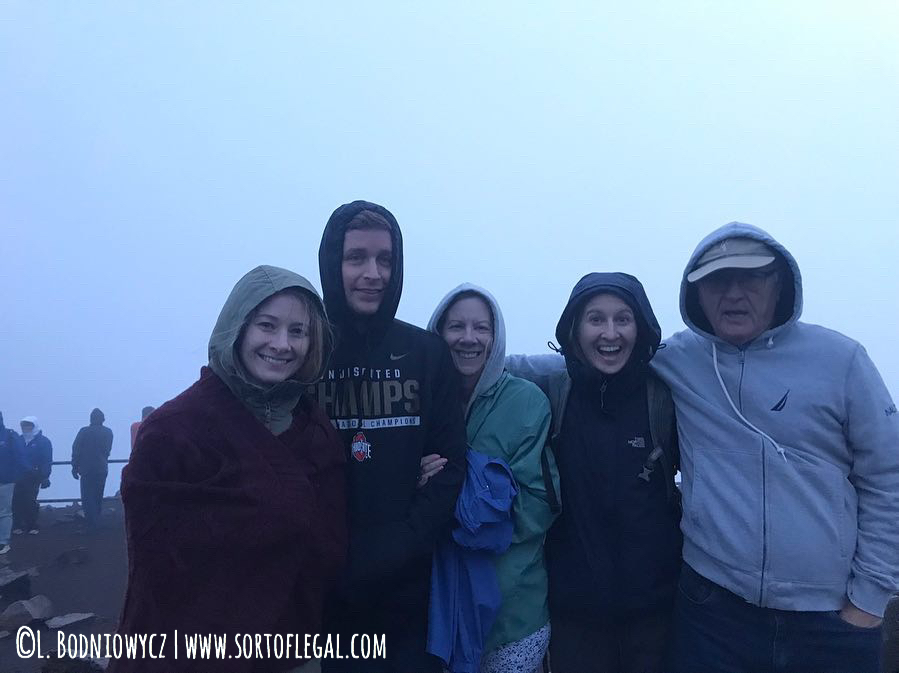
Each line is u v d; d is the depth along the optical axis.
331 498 2.35
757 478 2.52
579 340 2.84
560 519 2.85
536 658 2.72
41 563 9.35
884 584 2.34
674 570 2.75
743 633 2.53
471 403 2.93
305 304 2.31
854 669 2.43
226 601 2.00
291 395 2.30
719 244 2.67
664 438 2.79
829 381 2.52
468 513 2.54
